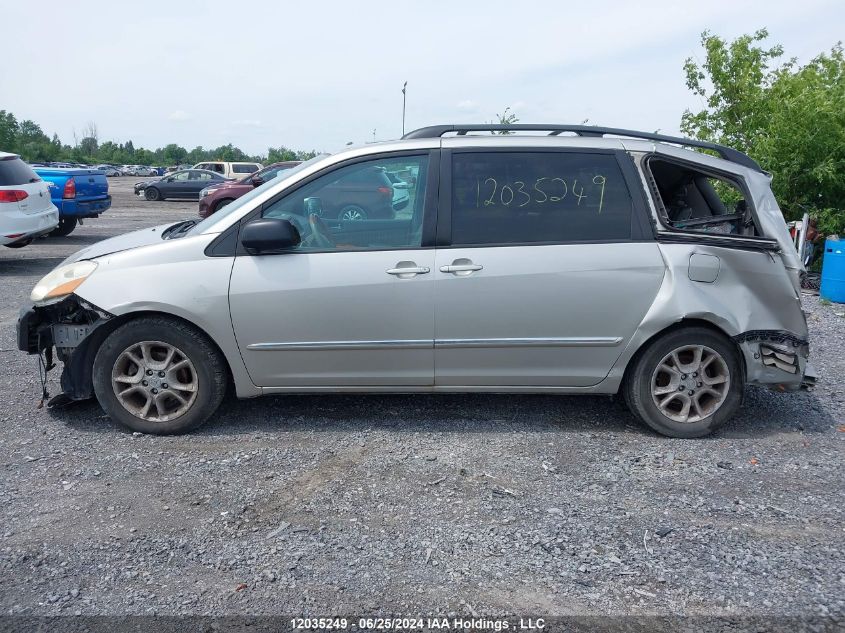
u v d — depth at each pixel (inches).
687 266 168.7
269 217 170.9
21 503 138.7
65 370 174.1
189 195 1234.0
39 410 189.6
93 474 151.6
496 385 174.9
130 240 187.6
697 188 212.7
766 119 422.6
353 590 112.2
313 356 170.6
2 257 485.1
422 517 134.7
